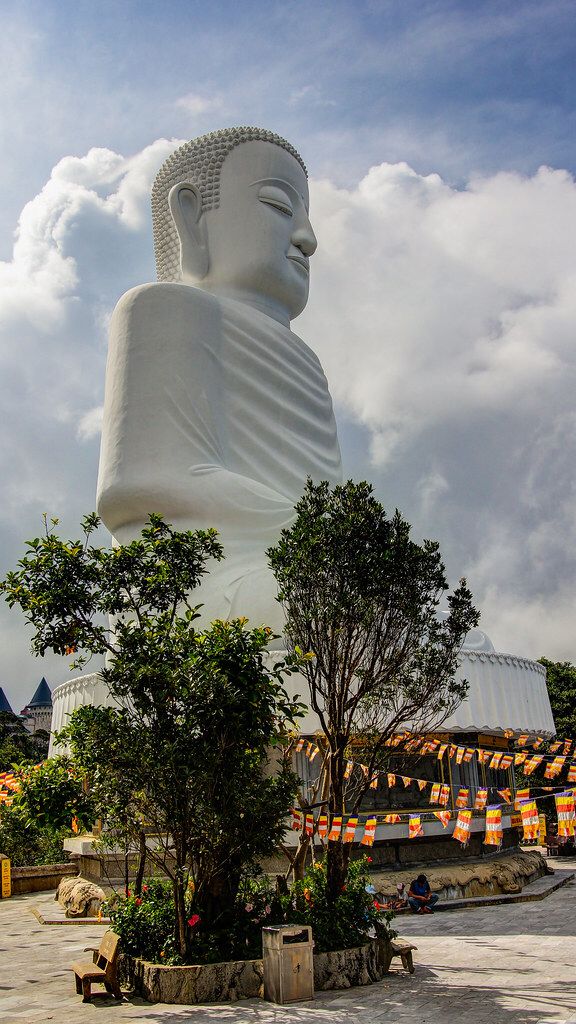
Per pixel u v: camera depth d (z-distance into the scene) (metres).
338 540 11.56
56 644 11.28
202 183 26.19
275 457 23.30
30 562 11.21
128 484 21.05
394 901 16.84
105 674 10.63
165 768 10.00
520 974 11.11
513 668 20.61
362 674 11.92
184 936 10.34
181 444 21.56
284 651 17.72
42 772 10.92
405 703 13.03
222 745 10.29
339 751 11.74
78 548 11.41
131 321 22.80
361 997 9.94
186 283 25.94
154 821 10.61
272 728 10.70
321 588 11.59
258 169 26.05
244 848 10.62
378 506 11.94
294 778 11.27
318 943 10.73
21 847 24.59
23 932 16.47
